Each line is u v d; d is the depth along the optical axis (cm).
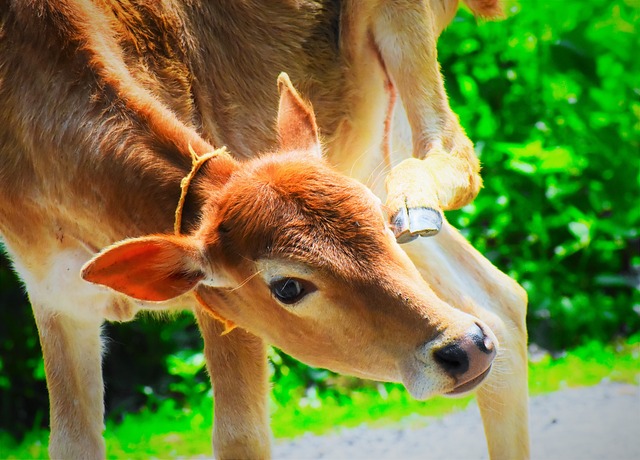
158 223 541
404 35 650
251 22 646
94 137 553
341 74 671
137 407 1069
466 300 662
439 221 525
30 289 621
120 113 554
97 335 645
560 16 1191
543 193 1138
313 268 482
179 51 617
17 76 572
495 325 659
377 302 480
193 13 628
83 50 564
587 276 1113
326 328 495
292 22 656
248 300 516
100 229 565
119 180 546
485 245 1122
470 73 1177
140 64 594
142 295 505
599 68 1188
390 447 816
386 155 696
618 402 868
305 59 660
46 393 1128
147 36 603
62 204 570
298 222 486
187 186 524
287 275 488
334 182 496
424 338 478
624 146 1149
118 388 1091
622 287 1112
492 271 684
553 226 1126
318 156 541
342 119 677
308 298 490
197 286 522
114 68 568
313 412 929
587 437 785
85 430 632
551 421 830
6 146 579
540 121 1162
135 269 495
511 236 1125
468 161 632
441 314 480
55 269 595
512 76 1170
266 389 606
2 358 1116
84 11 579
